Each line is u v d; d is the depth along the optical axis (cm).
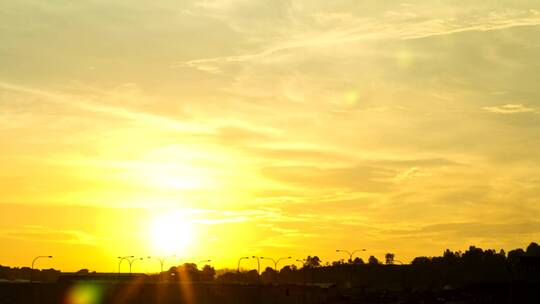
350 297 17850
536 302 14175
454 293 16725
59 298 18012
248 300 18375
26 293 17938
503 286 16462
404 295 17700
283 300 18550
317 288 19812
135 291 18400
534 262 18612
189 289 18550
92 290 18338
